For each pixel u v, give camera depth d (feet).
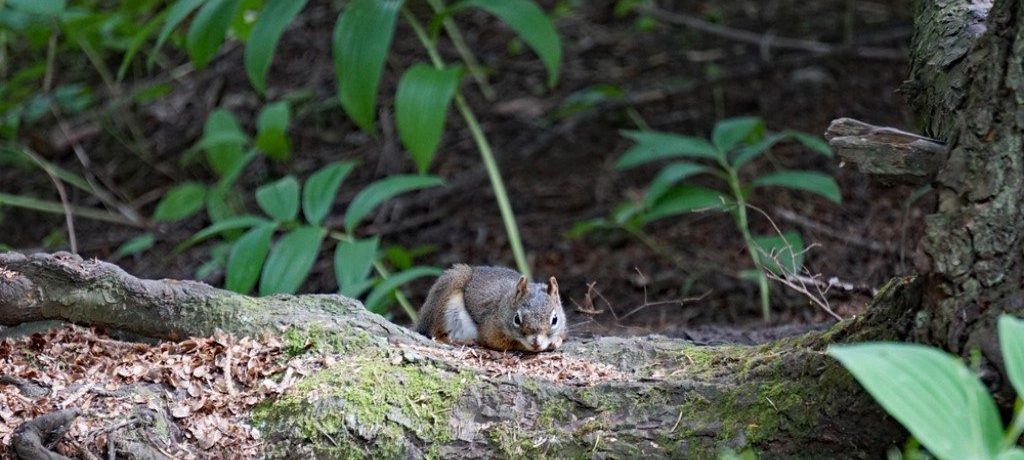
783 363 21.58
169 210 46.24
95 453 21.35
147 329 24.64
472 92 62.18
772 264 35.22
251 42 35.14
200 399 22.65
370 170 56.13
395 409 21.91
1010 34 18.51
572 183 54.19
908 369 13.74
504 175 55.42
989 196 18.61
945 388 13.61
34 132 59.16
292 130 59.21
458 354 24.13
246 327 24.30
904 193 46.60
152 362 23.73
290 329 24.03
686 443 20.75
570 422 21.54
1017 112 18.34
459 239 50.60
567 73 61.98
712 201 37.09
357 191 54.75
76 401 22.36
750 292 41.98
